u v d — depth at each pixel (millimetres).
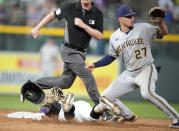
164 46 42094
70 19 21734
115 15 45094
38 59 43969
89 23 21656
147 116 30609
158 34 19875
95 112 18500
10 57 44750
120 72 42219
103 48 42375
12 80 44844
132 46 19406
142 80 19281
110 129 17062
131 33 19453
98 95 22703
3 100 40188
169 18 44750
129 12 19375
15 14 45906
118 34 19828
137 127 19125
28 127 16453
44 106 18672
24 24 45688
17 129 15672
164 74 42125
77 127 17172
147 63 19484
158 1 46188
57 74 43438
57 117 18828
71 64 22406
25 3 47250
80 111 18891
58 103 18828
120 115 20562
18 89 44719
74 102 19344
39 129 15875
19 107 33781
